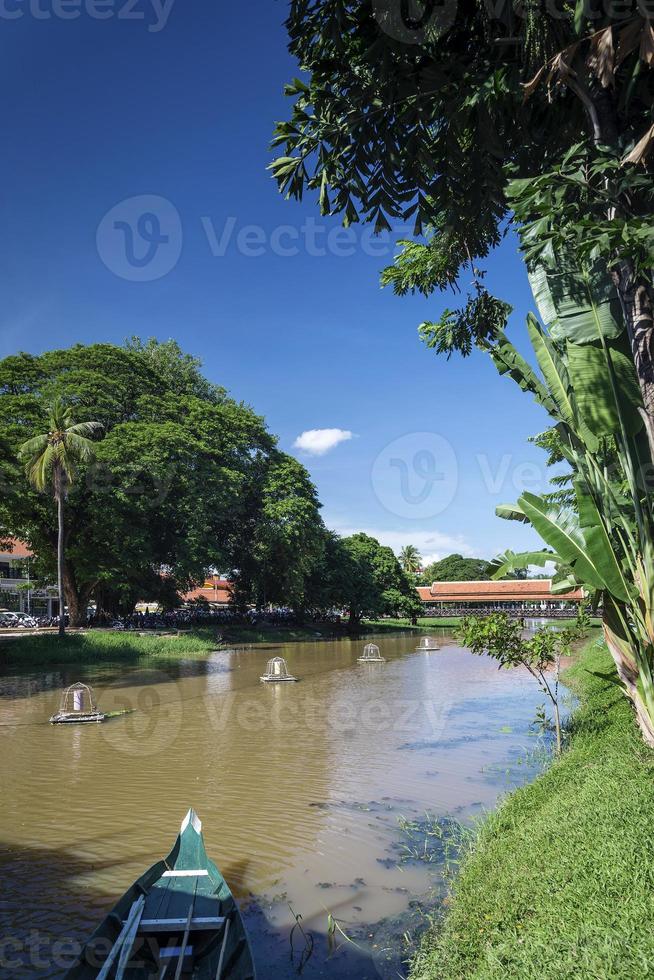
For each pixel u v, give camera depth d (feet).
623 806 20.11
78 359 127.95
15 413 111.24
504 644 36.47
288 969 17.80
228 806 32.55
